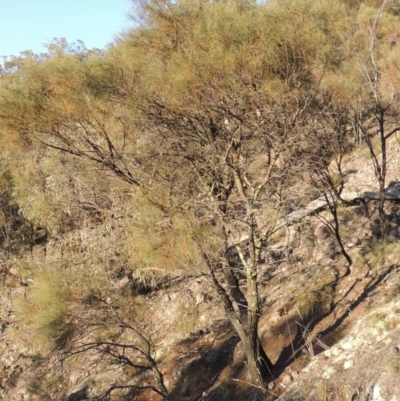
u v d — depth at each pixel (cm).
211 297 1028
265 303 943
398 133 1320
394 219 1029
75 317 666
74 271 701
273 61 596
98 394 925
